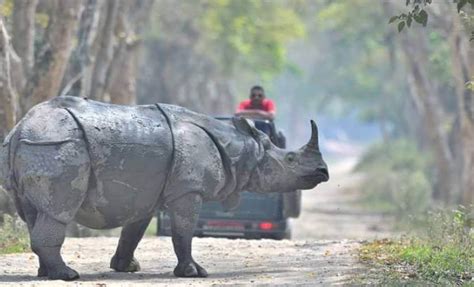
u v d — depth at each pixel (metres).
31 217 34.25
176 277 35.56
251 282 33.78
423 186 108.19
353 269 37.03
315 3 138.50
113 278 35.16
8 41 53.31
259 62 139.25
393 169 143.00
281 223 58.41
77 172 33.53
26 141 33.44
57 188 33.38
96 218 34.81
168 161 35.06
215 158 35.91
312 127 37.09
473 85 44.34
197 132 35.72
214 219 58.25
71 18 57.66
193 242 48.28
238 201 37.59
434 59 105.81
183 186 35.25
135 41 80.75
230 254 43.03
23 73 61.16
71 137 33.53
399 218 88.75
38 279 33.84
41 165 33.25
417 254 39.59
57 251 33.84
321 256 41.84
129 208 34.88
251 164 36.59
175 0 126.12
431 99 102.50
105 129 34.09
